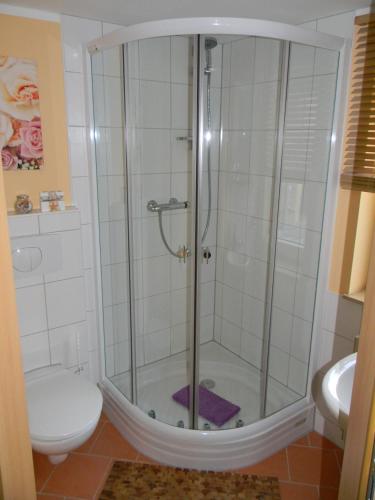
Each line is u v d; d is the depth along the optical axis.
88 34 2.12
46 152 2.13
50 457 2.05
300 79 1.93
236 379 2.56
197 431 2.07
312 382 2.30
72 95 2.14
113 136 2.21
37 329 2.21
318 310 2.18
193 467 2.08
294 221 2.15
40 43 2.00
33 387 2.05
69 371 2.21
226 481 2.02
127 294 2.39
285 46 1.86
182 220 2.52
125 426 2.28
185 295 2.66
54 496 1.94
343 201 2.02
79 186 2.27
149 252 2.45
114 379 2.53
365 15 1.79
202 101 2.00
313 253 2.13
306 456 2.18
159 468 2.09
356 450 0.87
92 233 2.35
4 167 2.03
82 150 2.24
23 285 2.11
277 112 2.06
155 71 2.16
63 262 2.21
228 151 2.50
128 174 2.22
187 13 1.98
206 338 2.76
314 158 2.03
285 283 2.24
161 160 2.37
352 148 1.94
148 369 2.58
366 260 2.08
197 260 2.08
